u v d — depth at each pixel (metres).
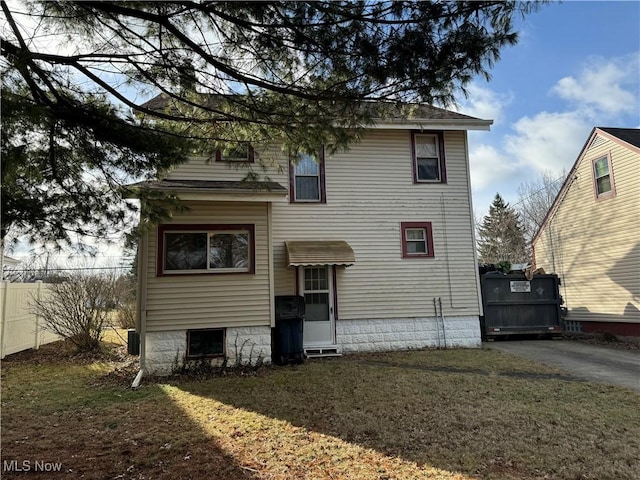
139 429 4.93
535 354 9.91
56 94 4.52
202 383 7.37
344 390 6.59
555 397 6.17
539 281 12.60
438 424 4.97
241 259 8.95
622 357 9.61
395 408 5.61
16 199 4.41
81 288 11.07
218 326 8.60
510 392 6.43
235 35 4.11
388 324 10.75
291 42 4.04
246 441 4.49
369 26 3.72
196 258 8.73
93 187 5.12
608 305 13.55
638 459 4.05
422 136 11.72
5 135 3.65
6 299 10.13
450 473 3.72
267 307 8.88
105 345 12.19
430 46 3.72
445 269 11.20
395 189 11.28
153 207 5.68
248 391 6.67
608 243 13.62
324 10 3.64
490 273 12.48
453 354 9.84
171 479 3.62
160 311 8.39
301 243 10.39
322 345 10.34
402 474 3.70
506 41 3.66
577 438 4.56
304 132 5.13
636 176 12.52
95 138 5.05
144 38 4.23
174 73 4.58
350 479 3.60
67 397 6.52
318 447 4.31
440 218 11.38
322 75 4.30
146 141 5.30
